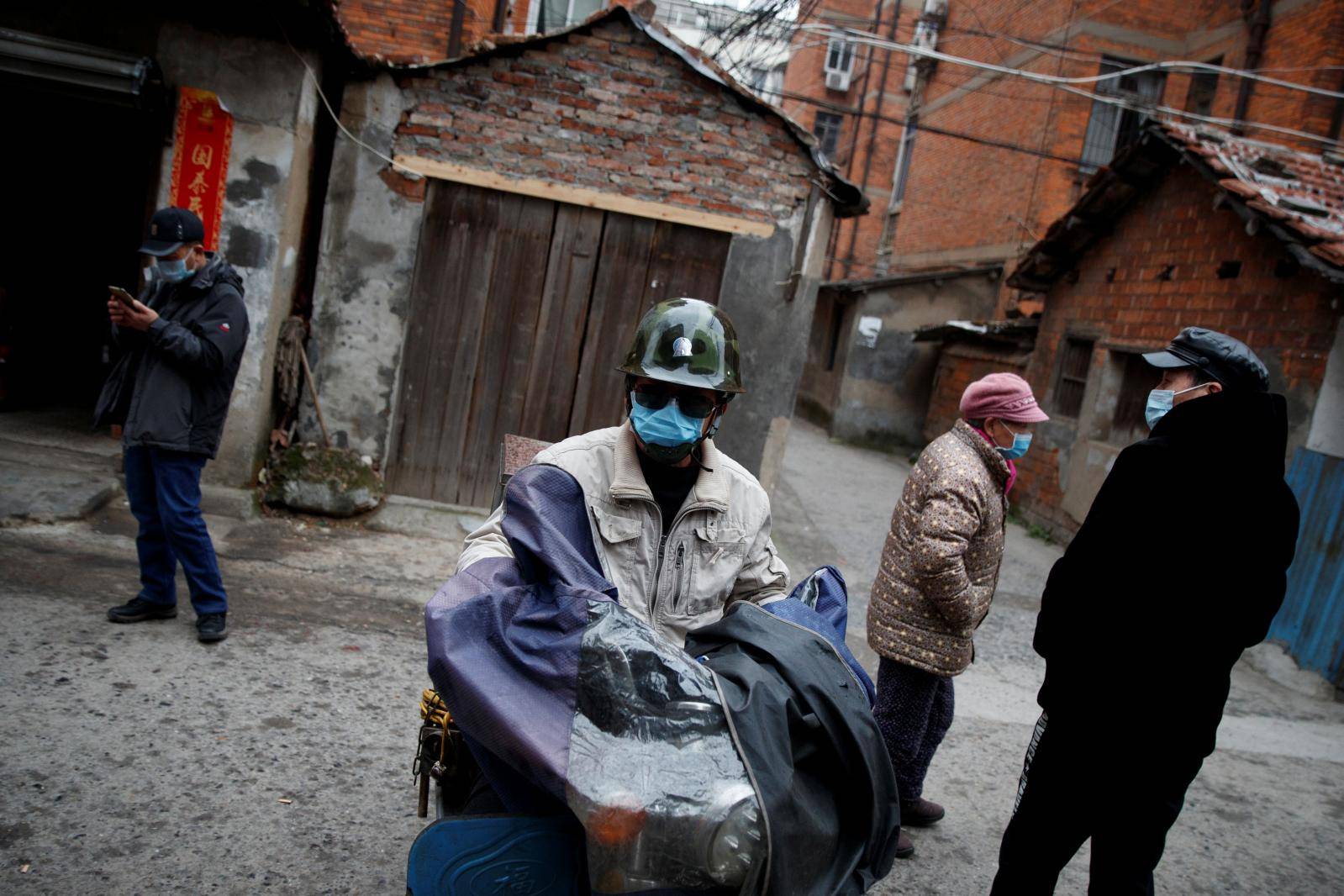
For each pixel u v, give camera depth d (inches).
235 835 112.8
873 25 811.4
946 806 153.7
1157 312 346.9
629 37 255.8
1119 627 96.2
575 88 256.2
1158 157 341.1
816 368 775.7
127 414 154.6
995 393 124.8
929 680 130.0
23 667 142.9
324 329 257.6
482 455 269.4
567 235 263.3
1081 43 545.0
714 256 269.0
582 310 266.8
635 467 84.0
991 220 629.3
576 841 67.6
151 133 237.3
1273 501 97.0
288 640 172.6
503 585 73.0
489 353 265.6
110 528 213.2
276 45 231.0
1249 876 144.0
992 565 129.6
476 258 261.4
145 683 145.2
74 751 123.3
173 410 150.7
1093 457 375.2
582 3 428.8
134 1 226.5
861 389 656.4
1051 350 429.1
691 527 85.9
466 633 68.4
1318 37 431.5
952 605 122.0
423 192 255.6
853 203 270.4
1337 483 248.7
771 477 279.1
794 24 400.5
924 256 741.3
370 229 255.3
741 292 269.0
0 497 207.8
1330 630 243.0
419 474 268.2
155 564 163.8
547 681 67.0
